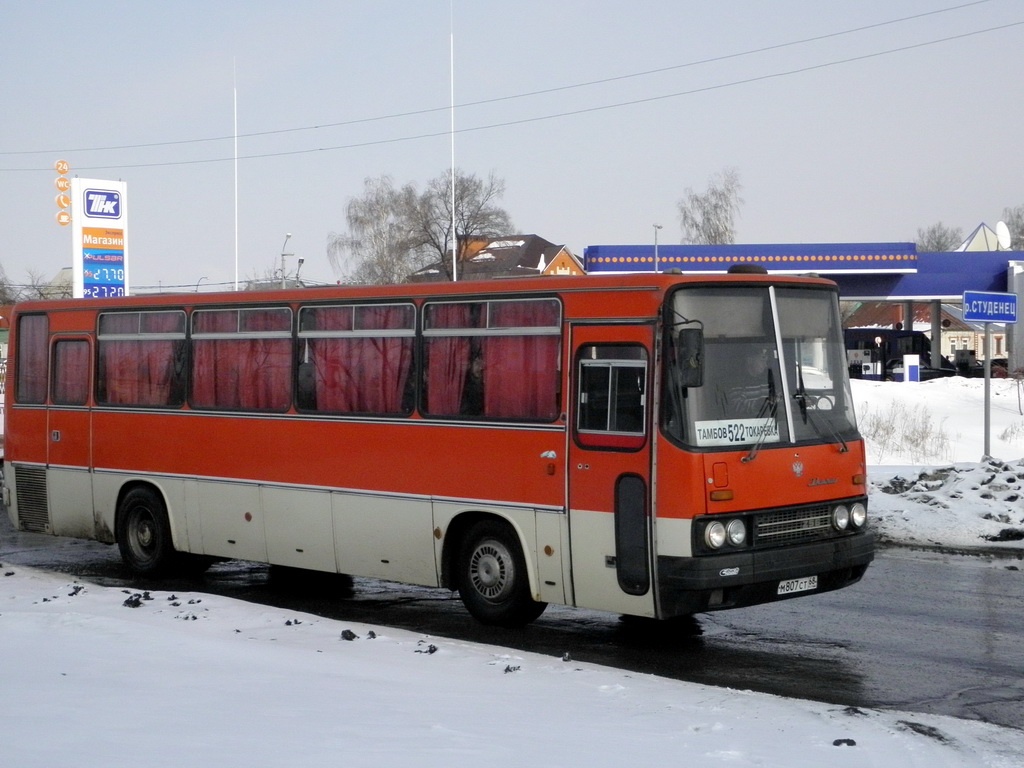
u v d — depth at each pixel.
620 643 9.88
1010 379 47.53
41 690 6.71
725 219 90.31
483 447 10.40
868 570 13.09
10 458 15.07
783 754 5.93
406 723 6.18
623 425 9.38
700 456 8.97
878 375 66.31
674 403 9.07
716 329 9.30
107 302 13.97
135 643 8.42
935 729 6.80
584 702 7.07
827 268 59.81
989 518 15.04
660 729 6.40
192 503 13.03
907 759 5.96
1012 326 60.75
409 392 11.04
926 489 16.78
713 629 10.35
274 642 8.85
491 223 77.94
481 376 10.48
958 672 8.73
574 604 9.74
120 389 13.84
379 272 76.94
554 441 9.85
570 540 9.73
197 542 13.02
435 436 10.79
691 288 9.26
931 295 61.91
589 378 9.66
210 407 12.87
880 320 124.12
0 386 48.22
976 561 13.61
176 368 13.23
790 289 9.82
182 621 9.66
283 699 6.70
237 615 9.98
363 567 11.45
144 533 13.67
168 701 6.50
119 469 13.80
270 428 12.24
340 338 11.66
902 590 11.97
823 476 9.72
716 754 5.81
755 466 9.24
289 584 13.19
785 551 9.31
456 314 10.70
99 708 6.23
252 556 12.48
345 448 11.55
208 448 12.86
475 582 10.65
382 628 9.76
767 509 9.29
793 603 11.41
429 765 5.21
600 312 9.59
